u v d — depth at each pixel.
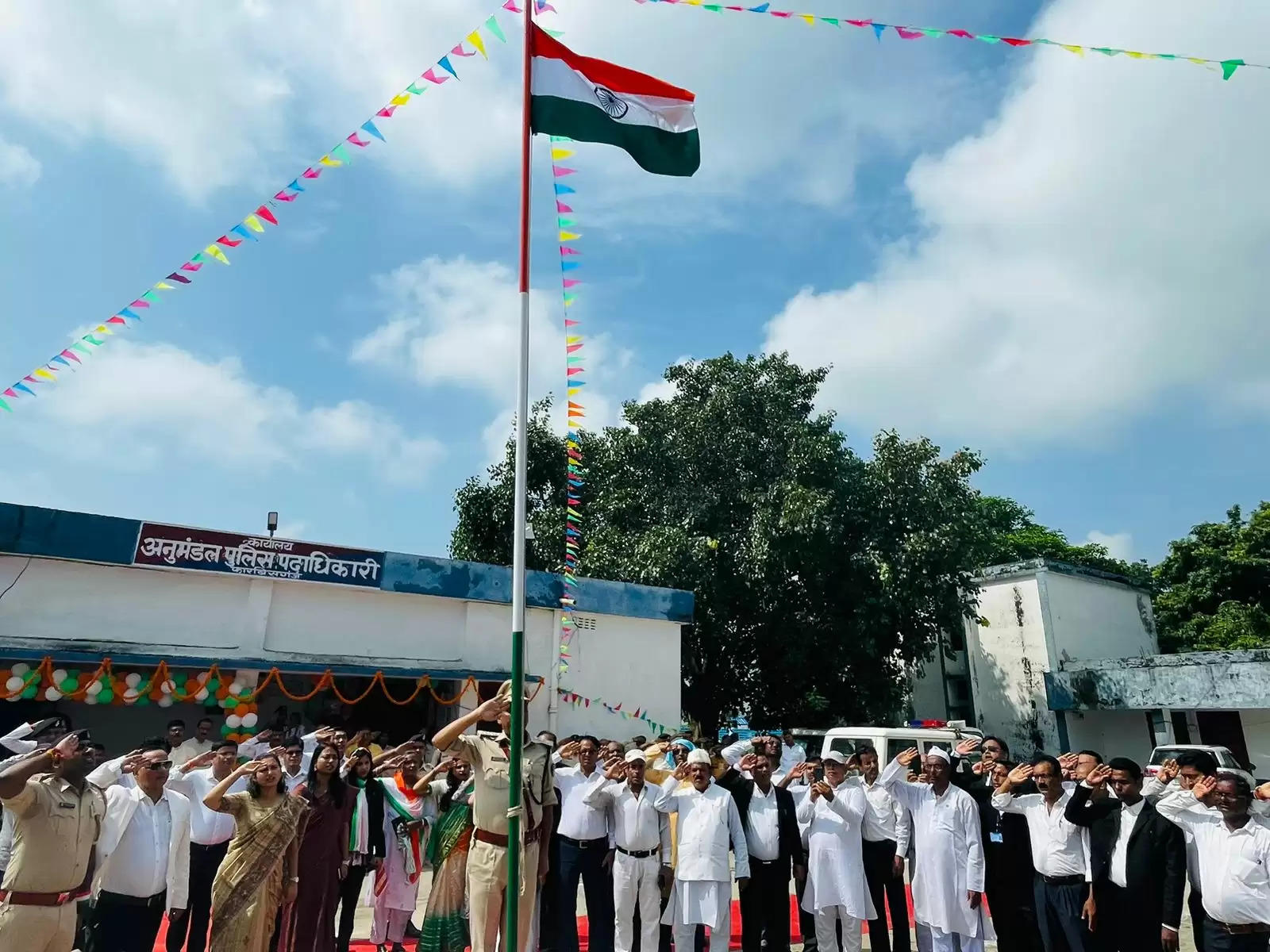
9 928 4.67
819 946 7.09
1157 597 28.20
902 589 18.55
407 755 7.89
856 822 7.27
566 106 6.18
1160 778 6.25
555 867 7.30
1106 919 5.99
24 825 4.82
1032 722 24.19
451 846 6.09
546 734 7.55
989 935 7.48
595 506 20.48
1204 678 20.05
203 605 12.38
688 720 20.59
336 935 7.88
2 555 11.13
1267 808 5.81
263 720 14.23
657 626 16.30
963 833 6.84
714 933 6.66
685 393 21.55
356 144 5.67
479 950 5.44
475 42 5.60
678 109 6.66
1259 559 25.52
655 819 7.27
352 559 13.46
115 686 11.45
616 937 7.13
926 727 13.59
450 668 13.98
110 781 5.99
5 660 10.90
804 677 19.86
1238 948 5.27
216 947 5.34
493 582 14.66
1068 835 6.22
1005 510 36.03
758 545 18.16
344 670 12.88
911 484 19.23
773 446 20.09
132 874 5.81
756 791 7.45
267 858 5.55
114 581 11.82
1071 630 24.64
